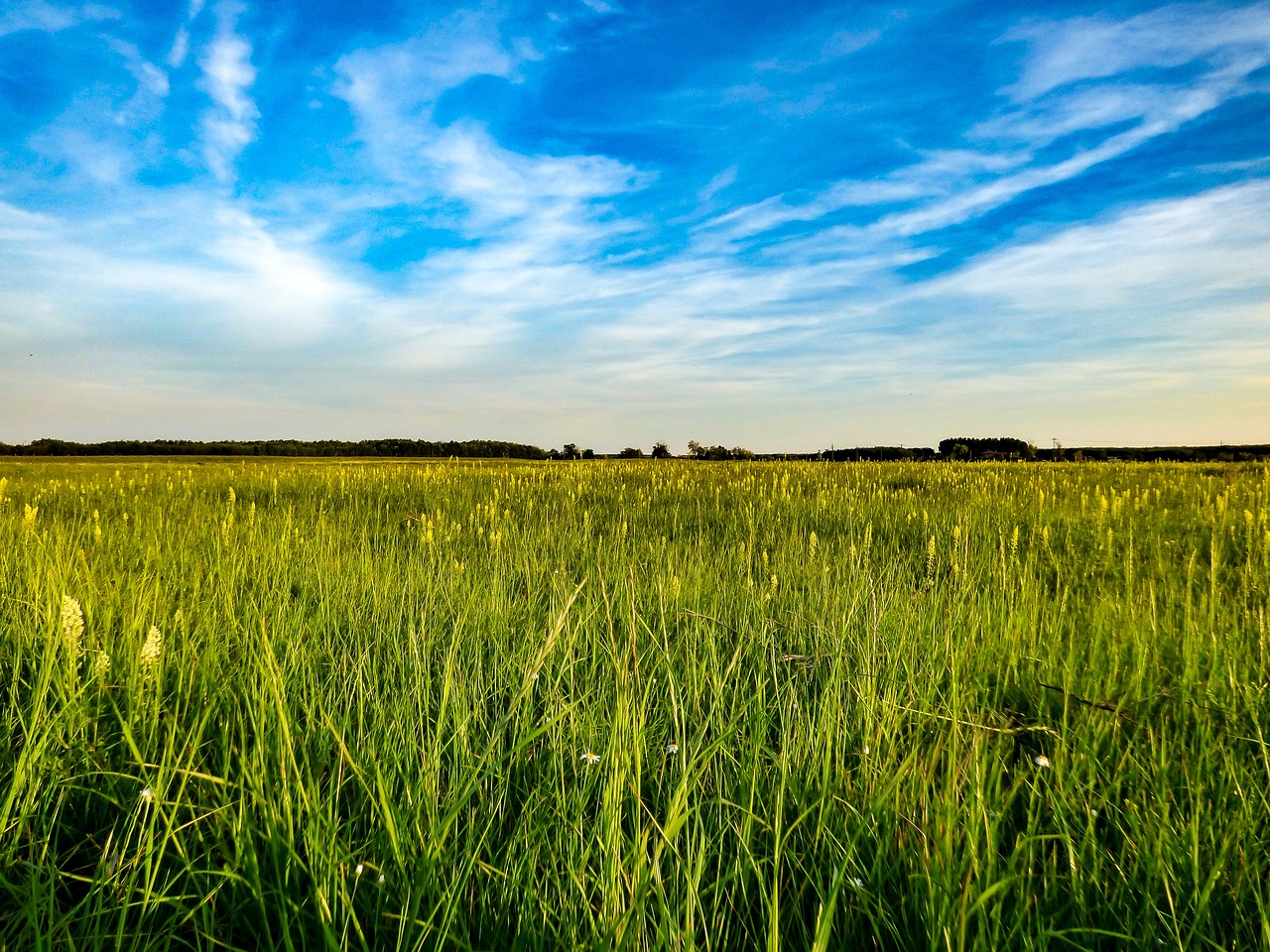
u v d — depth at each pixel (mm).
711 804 1946
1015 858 1569
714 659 2760
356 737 2199
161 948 1468
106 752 2066
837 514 8164
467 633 3387
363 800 1867
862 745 2279
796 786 1945
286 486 11469
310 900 1541
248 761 1899
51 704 2215
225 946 1476
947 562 5570
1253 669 2982
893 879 1655
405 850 1606
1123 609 3969
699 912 1548
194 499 9672
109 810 1916
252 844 1556
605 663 2758
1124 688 2867
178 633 3111
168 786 1831
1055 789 2021
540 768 2051
